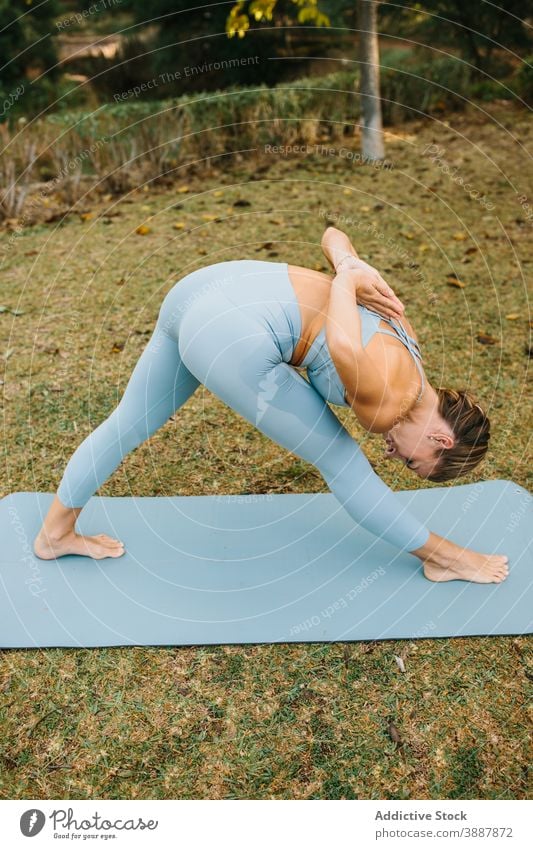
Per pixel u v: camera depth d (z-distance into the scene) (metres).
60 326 3.56
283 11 7.97
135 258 4.22
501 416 2.91
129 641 1.94
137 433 2.06
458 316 3.59
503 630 1.98
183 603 2.06
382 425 1.80
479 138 6.09
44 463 2.67
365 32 5.18
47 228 4.71
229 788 1.64
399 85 6.46
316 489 2.57
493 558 2.16
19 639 1.94
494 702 1.81
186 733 1.75
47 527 2.17
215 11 7.96
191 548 2.26
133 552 2.24
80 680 1.86
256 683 1.86
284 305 1.80
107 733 1.75
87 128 5.24
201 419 2.95
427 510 2.41
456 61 6.84
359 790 1.64
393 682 1.86
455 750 1.71
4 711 1.79
